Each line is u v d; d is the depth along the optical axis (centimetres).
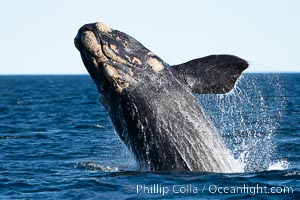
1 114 17575
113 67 6216
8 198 5609
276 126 11844
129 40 6369
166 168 6369
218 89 6362
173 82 6347
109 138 10806
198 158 6356
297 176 6175
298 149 8662
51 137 11056
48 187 6047
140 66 6288
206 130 6419
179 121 6312
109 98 6450
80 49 6347
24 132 12112
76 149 9188
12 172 7038
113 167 7181
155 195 5494
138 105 6259
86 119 15375
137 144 6456
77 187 5944
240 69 6319
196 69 6412
